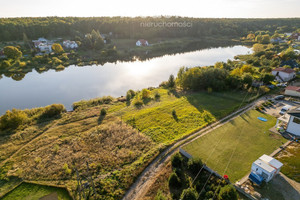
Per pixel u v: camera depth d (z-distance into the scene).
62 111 42.78
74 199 20.44
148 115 37.88
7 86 60.56
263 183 20.36
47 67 78.19
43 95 53.81
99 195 20.64
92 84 61.25
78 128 34.69
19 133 33.88
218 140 28.33
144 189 21.27
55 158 26.77
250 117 34.41
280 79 52.09
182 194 18.91
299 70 58.66
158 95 48.28
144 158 25.67
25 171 24.70
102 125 35.22
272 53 80.06
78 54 96.12
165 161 25.16
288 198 18.81
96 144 29.36
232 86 48.28
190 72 49.84
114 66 80.88
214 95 45.94
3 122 35.59
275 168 20.42
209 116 36.03
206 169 22.84
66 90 56.94
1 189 22.30
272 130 29.94
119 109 42.22
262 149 25.94
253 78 48.53
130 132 32.12
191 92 49.53
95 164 25.12
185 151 25.70
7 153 28.61
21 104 48.84
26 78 67.56
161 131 32.16
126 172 23.47
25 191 21.91
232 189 17.64
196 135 30.19
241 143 27.42
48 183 22.70
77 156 26.73
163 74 69.50
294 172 21.66
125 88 57.53
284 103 39.00
